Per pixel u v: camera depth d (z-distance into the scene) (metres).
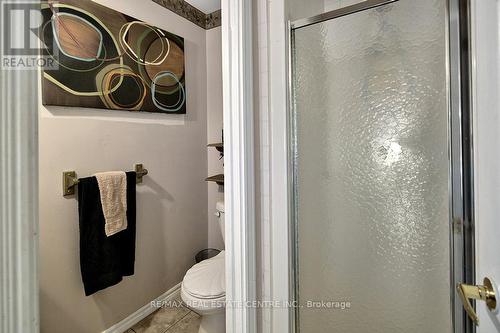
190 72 2.01
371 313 0.93
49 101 1.24
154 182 1.76
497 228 0.47
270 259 0.98
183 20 1.94
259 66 0.96
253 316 0.91
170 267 1.89
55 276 1.29
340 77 0.92
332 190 0.95
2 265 0.33
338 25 0.91
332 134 0.94
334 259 0.97
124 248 1.51
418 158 0.82
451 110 0.71
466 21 0.68
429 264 0.83
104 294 1.50
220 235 2.15
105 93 1.45
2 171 0.33
